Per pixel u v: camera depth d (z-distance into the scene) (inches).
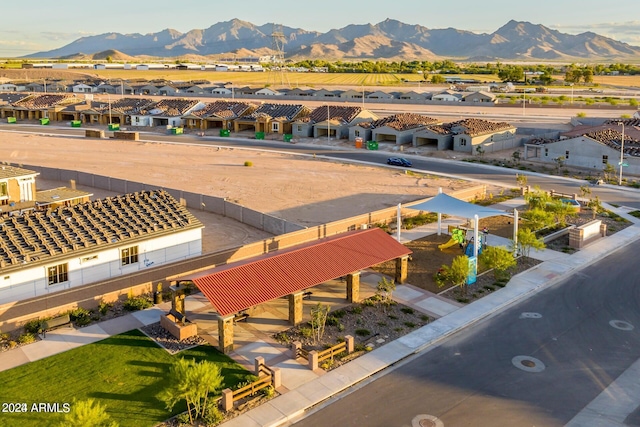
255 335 1243.2
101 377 1067.9
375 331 1269.7
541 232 1968.5
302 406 991.6
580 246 1833.2
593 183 2871.6
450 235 1945.1
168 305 1386.6
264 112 4729.3
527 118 4990.2
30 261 1320.1
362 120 4397.1
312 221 2174.0
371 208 2368.4
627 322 1328.7
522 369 1123.3
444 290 1498.5
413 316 1347.2
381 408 995.3
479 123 3924.7
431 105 6082.7
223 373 1090.1
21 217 1488.7
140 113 5073.8
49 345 1184.8
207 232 1996.8
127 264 1502.2
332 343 1211.9
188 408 943.7
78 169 3174.2
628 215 2268.7
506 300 1439.5
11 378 1061.8
